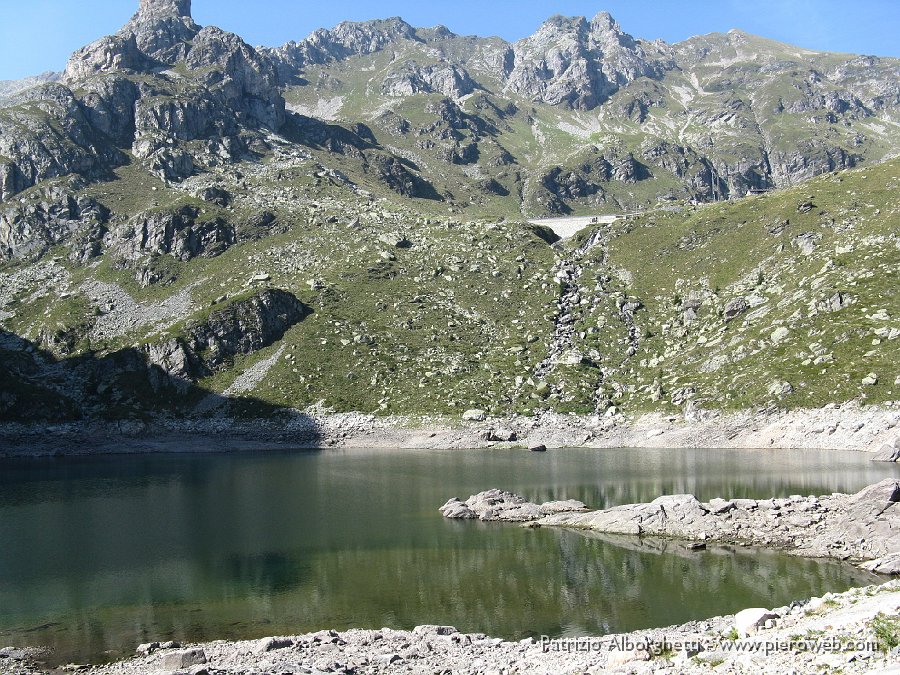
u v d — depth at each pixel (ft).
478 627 154.10
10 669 134.51
